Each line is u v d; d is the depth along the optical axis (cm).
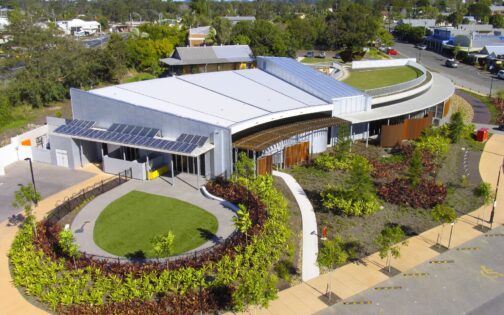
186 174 4388
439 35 13738
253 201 3575
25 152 4825
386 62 8250
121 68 9144
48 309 2473
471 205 3772
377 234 3278
